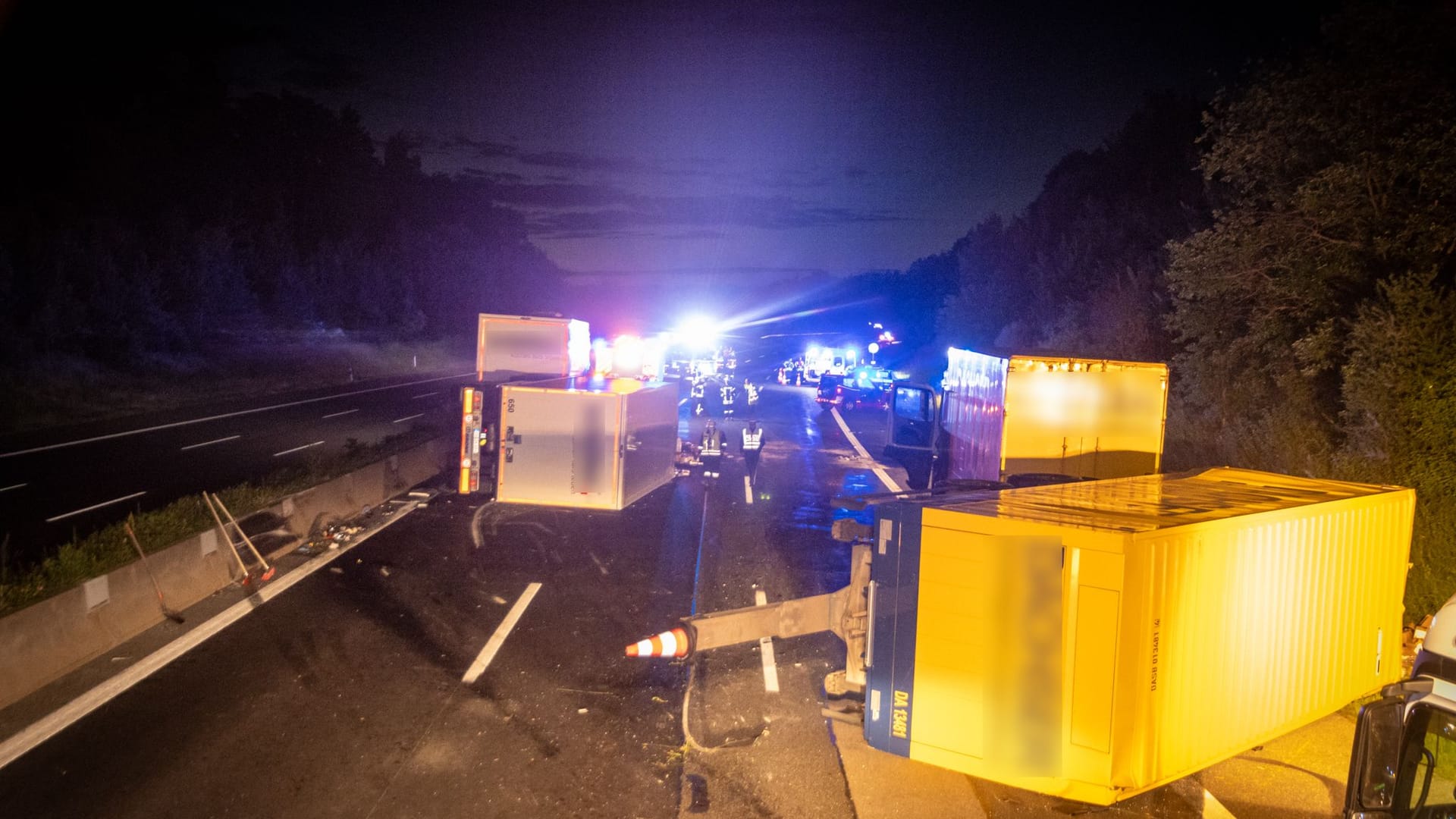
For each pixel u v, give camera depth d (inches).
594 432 690.8
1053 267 1766.7
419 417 1332.4
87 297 1675.7
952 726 285.3
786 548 634.2
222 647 392.8
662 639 341.4
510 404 693.3
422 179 4188.0
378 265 3216.0
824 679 386.6
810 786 298.8
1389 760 191.0
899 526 295.0
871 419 1595.7
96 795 267.7
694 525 685.9
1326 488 396.8
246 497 567.2
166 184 2367.1
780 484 898.7
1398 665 396.2
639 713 350.3
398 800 275.4
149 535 462.9
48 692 339.3
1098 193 1745.8
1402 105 622.8
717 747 324.8
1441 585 470.3
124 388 1486.2
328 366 2198.6
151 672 362.3
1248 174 738.8
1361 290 656.4
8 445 975.6
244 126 2849.4
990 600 280.7
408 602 468.4
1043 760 272.2
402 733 320.8
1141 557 264.7
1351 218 637.3
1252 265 713.6
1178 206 1353.3
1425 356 501.0
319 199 3176.7
